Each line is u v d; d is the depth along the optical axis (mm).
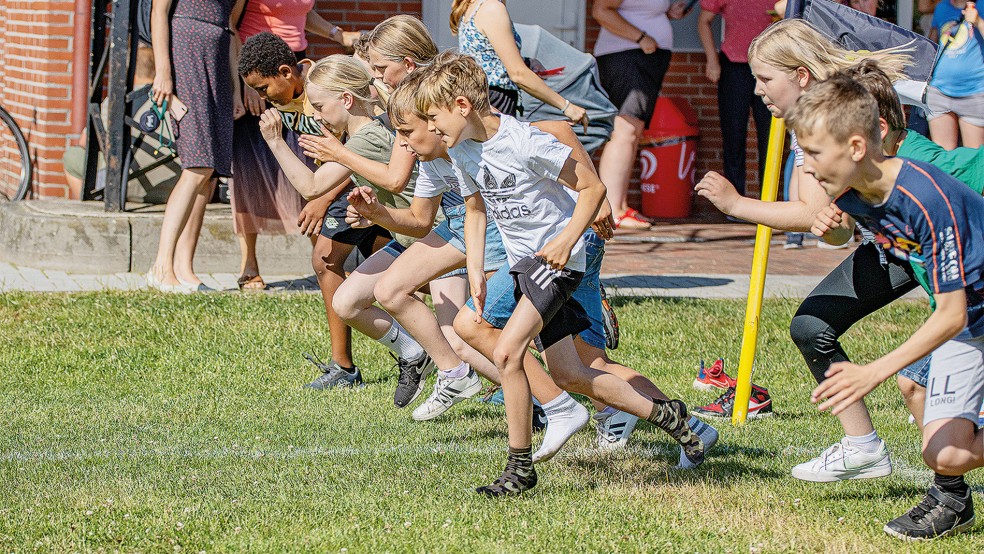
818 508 8844
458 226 10625
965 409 7984
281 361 13812
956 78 18531
